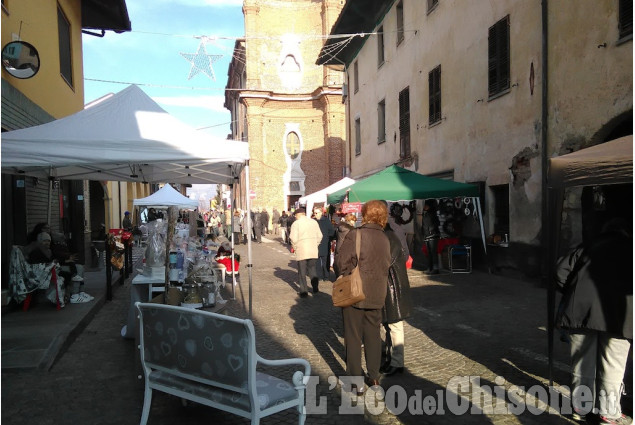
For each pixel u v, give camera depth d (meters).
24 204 8.33
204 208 46.56
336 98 35.31
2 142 5.18
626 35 7.35
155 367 3.59
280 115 37.03
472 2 11.96
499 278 10.59
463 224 12.58
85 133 5.59
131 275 13.41
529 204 9.84
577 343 3.77
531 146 9.75
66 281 8.25
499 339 5.97
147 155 5.66
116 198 24.92
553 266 4.20
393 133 18.05
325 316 7.73
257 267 14.70
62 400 4.34
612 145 3.79
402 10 17.22
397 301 4.71
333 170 35.53
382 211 4.54
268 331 6.85
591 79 8.05
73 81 13.20
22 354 5.34
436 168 14.30
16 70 7.61
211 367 3.17
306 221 9.66
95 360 5.51
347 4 18.69
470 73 12.16
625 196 4.68
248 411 3.01
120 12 14.62
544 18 9.11
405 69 16.67
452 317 7.19
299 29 36.91
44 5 10.19
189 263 6.53
